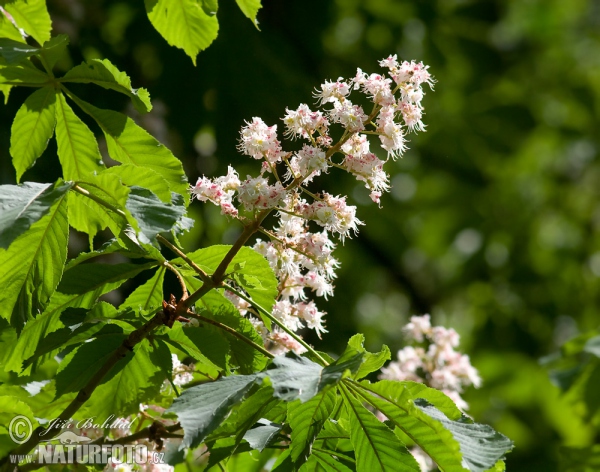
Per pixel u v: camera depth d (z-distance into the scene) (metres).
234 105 8.30
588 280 13.89
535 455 11.03
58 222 3.08
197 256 3.54
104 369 3.32
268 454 4.46
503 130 12.77
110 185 2.97
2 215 2.76
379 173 3.39
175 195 3.36
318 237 3.47
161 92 8.23
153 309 3.47
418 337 5.25
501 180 13.66
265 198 3.28
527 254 13.48
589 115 14.29
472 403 11.23
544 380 11.88
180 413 2.62
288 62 9.03
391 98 3.38
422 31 11.62
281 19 10.10
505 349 12.45
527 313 12.95
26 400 3.94
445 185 13.09
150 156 3.76
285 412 3.31
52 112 3.80
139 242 3.14
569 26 15.12
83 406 3.65
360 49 10.80
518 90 13.79
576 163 14.70
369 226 12.55
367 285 12.45
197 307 3.56
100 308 3.37
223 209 3.56
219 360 3.38
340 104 3.39
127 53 8.58
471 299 13.39
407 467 2.91
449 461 2.83
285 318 3.72
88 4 8.62
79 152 3.87
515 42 14.34
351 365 2.67
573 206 14.41
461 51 13.06
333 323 9.93
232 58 8.39
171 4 4.34
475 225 13.27
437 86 12.09
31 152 3.85
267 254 3.61
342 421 3.13
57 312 3.53
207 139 8.66
